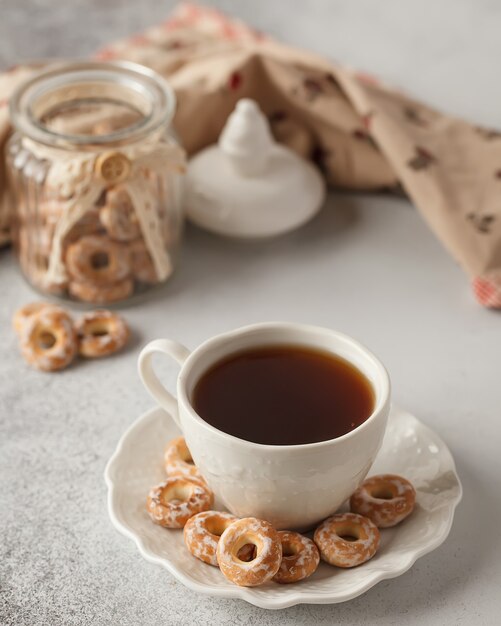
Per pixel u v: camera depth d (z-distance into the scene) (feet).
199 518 2.08
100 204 2.57
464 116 3.22
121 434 2.39
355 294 2.73
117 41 3.59
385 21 3.71
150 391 2.15
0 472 2.31
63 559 2.16
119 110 2.66
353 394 2.09
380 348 2.58
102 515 2.23
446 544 2.16
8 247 2.86
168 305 2.69
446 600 2.08
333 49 3.57
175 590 2.11
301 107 2.96
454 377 2.51
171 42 3.21
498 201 2.76
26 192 2.61
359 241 2.88
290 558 2.03
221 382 2.11
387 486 2.14
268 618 2.06
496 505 2.23
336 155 2.98
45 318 2.53
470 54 3.53
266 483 2.02
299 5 3.81
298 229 2.92
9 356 2.56
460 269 2.80
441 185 2.78
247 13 3.76
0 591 2.11
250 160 2.77
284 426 2.05
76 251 2.58
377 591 2.10
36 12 3.72
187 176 2.85
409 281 2.77
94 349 2.53
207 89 2.93
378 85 3.00
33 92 2.62
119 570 2.14
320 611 2.07
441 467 2.17
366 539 2.05
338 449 1.99
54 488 2.28
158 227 2.62
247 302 2.70
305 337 2.15
